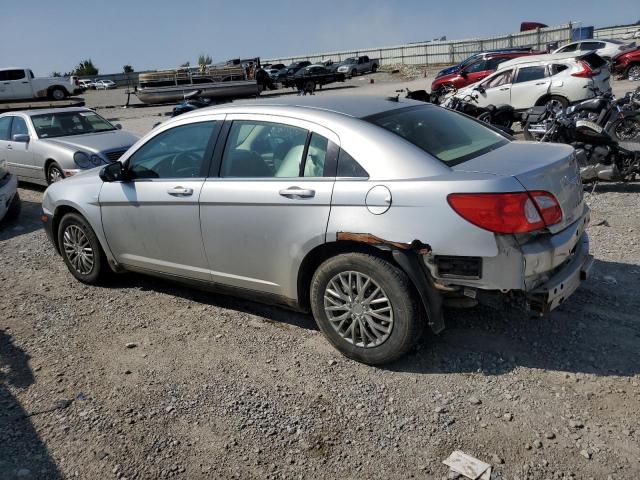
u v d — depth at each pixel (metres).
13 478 2.80
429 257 3.21
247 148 3.94
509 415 3.02
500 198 3.04
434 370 3.50
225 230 3.97
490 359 3.57
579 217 3.59
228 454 2.89
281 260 3.75
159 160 4.42
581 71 13.20
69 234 5.22
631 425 2.89
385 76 43.94
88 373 3.74
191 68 29.69
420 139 3.54
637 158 6.88
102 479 2.77
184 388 3.49
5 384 3.66
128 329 4.34
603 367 3.41
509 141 4.09
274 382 3.50
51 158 9.20
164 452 2.93
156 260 4.54
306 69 36.19
